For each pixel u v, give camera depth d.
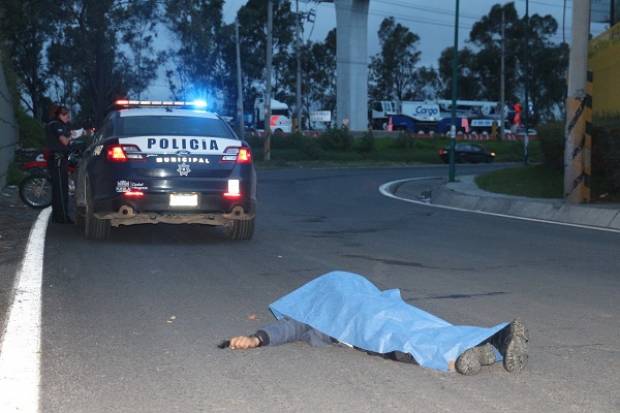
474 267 9.55
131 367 5.28
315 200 21.05
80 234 11.74
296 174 36.25
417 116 91.19
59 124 12.92
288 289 7.93
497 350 5.13
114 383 4.95
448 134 81.50
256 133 65.31
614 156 17.19
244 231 11.38
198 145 10.57
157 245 10.86
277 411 4.49
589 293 7.98
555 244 11.82
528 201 17.52
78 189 12.06
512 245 11.67
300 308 5.86
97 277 8.39
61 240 11.05
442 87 110.44
